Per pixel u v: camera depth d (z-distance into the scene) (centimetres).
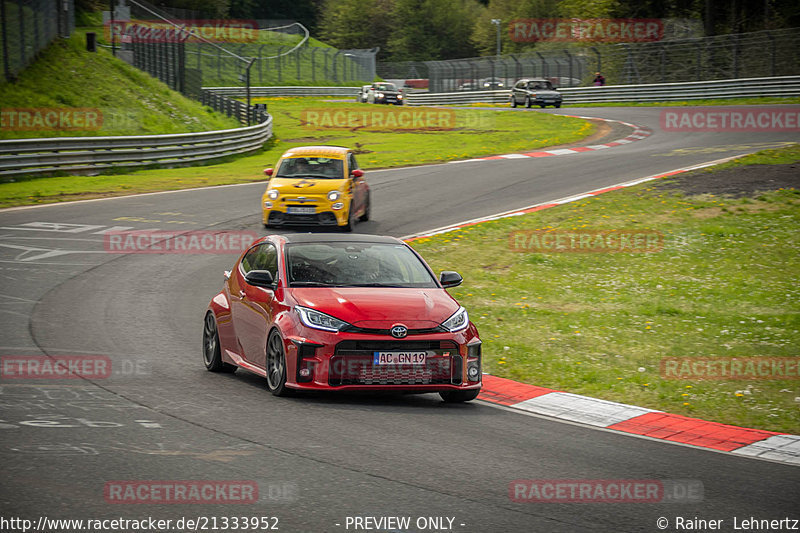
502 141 14712
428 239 6712
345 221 6969
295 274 3127
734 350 3991
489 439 2489
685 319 4619
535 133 15662
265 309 3066
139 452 2169
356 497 1889
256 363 3130
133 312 4462
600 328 4416
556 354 3909
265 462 2128
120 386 2984
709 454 2467
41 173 10012
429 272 3322
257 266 3356
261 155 14112
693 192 7988
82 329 4006
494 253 6309
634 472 2211
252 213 7956
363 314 2873
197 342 3925
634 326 4466
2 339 3716
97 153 10725
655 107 19125
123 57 18112
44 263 5681
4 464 2016
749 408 3105
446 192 9144
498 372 3619
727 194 7800
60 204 8275
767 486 2139
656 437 2669
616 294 5247
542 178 9775
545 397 3197
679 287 5378
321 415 2678
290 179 7069
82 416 2523
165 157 11700
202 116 15988
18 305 4472
